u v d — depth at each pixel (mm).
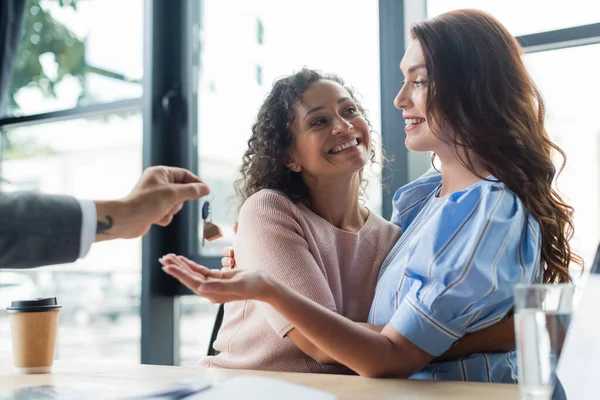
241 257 1627
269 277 1156
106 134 3023
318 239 1623
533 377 746
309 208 1758
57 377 1207
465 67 1433
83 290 3012
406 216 1758
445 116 1428
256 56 2770
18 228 932
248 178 1877
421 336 1194
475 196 1313
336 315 1202
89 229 977
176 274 1076
